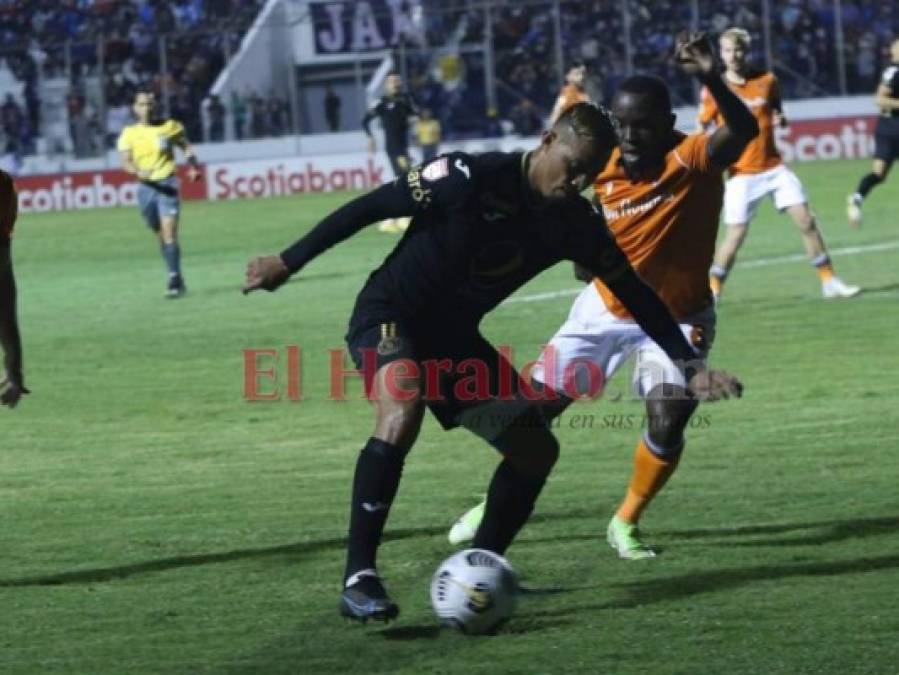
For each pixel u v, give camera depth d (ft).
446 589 40.78
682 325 50.14
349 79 271.69
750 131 47.65
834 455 63.46
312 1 271.69
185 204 250.57
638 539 49.47
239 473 65.10
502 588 40.73
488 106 265.13
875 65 259.19
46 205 262.67
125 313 122.72
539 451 43.62
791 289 116.16
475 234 40.09
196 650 40.57
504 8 266.98
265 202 242.99
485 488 60.34
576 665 38.34
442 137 265.34
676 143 49.37
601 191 49.55
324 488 61.57
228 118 269.03
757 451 64.95
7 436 75.66
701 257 49.62
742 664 37.99
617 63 265.34
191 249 175.94
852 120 255.50
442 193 39.81
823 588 44.68
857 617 41.57
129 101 271.49
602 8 265.34
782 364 85.76
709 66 46.88
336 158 257.96
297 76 273.54
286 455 68.69
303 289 132.05
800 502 55.93
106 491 62.28
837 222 164.66
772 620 41.63
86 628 42.88
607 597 44.62
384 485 40.86
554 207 40.16
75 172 262.06
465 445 69.21
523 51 264.72
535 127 263.49
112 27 291.38
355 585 40.32
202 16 287.69
